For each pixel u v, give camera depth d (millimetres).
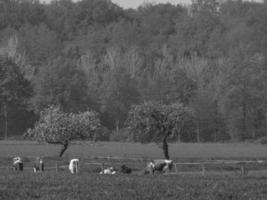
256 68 149750
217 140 151125
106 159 76562
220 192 36062
